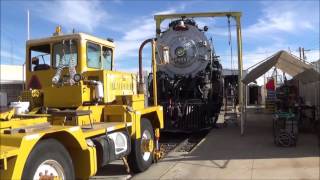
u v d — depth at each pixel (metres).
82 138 6.63
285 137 12.03
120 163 10.53
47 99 8.35
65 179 6.21
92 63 9.07
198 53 16.64
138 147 9.28
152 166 10.16
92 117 8.27
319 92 16.08
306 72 16.25
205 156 11.01
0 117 6.06
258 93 42.16
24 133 5.59
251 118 22.66
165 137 16.25
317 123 15.66
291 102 16.91
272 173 8.84
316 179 8.25
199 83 16.75
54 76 8.63
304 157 10.41
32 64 9.23
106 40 9.70
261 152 11.27
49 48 9.02
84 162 6.80
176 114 15.71
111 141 7.84
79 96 8.14
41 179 5.74
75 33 8.77
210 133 15.70
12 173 5.20
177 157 11.12
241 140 13.66
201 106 15.85
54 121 7.30
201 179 8.61
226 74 21.88
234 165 9.78
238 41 18.44
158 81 16.67
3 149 5.22
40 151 5.71
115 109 8.71
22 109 7.32
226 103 21.03
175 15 18.69
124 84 9.84
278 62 16.97
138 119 9.23
